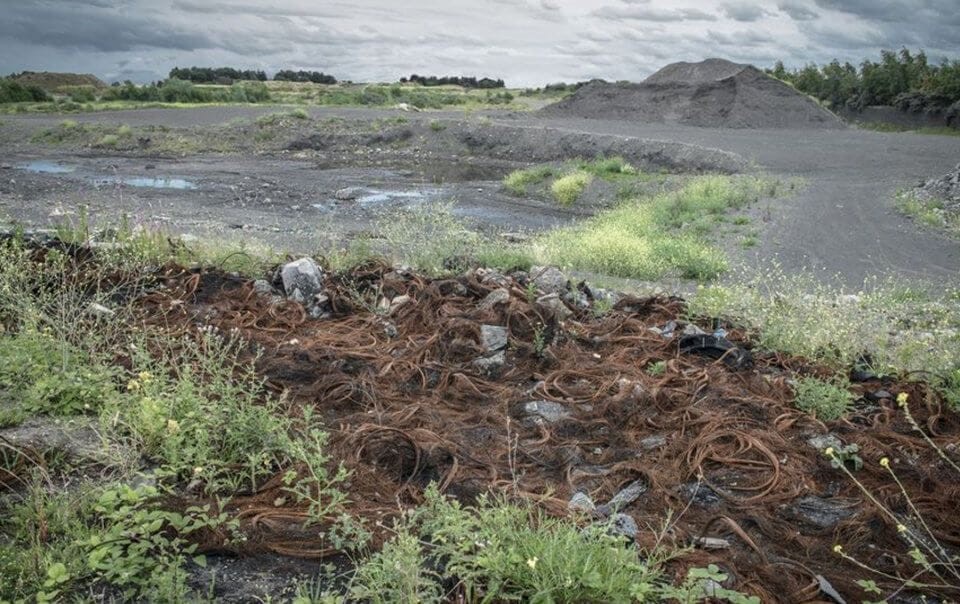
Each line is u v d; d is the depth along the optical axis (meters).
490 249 11.98
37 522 4.04
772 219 20.22
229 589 3.74
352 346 7.27
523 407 6.00
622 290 11.43
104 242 10.54
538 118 51.41
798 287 10.19
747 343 7.72
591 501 4.53
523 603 3.51
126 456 4.72
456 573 3.63
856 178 27.72
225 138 41.94
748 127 48.06
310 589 3.72
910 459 5.43
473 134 40.97
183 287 8.81
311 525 4.23
